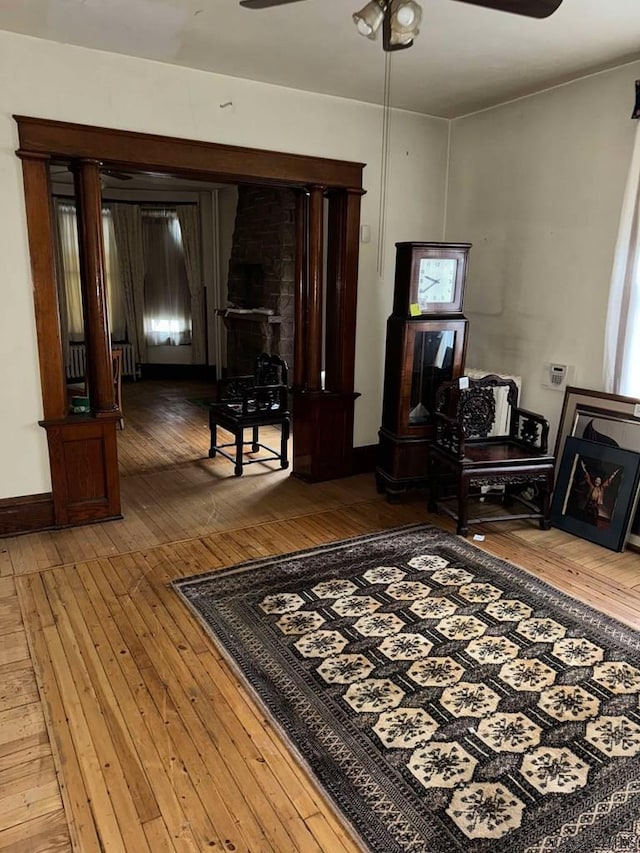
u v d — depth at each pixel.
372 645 2.42
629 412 3.34
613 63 3.24
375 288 4.35
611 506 3.34
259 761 1.85
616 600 2.80
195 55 3.18
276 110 3.68
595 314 3.57
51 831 1.62
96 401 3.44
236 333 7.08
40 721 2.00
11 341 3.19
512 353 4.12
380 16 1.90
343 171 3.99
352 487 4.25
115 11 2.65
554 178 3.71
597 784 1.77
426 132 4.31
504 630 2.54
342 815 1.67
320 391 4.25
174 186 7.58
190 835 1.61
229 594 2.79
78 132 3.14
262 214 6.37
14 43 2.93
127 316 8.20
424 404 3.91
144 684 2.19
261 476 4.46
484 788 1.76
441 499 3.83
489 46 3.01
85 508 3.51
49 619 2.57
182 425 5.94
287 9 2.61
